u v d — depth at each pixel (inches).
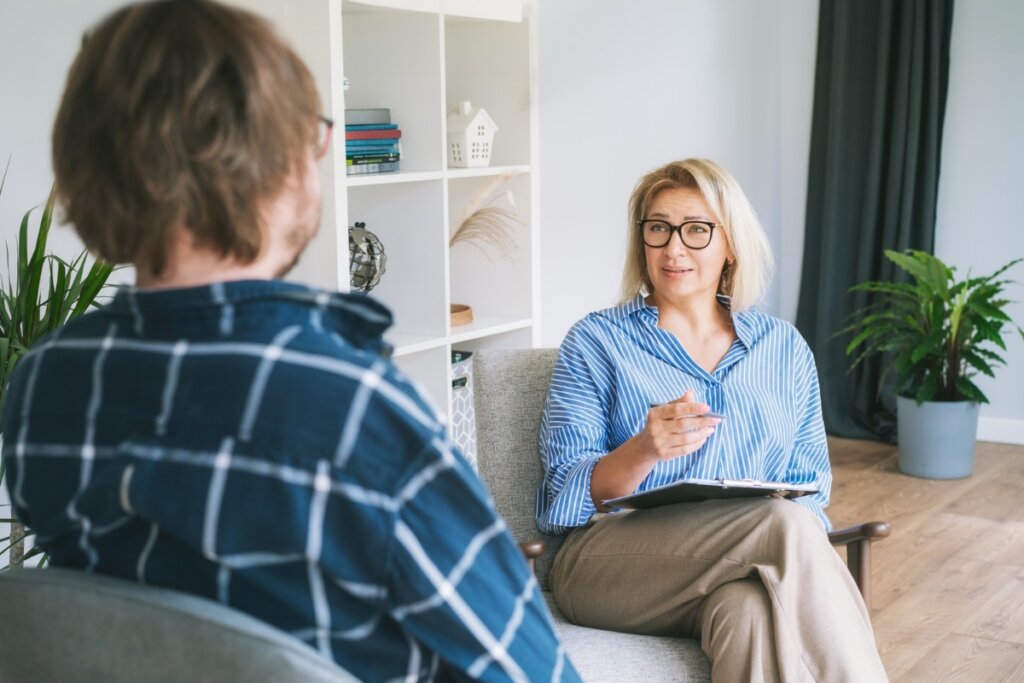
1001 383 191.2
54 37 98.7
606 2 189.3
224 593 30.6
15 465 32.9
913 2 181.2
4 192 96.3
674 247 85.5
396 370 31.3
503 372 88.6
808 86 199.9
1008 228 186.1
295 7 105.2
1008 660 111.7
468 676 31.9
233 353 29.9
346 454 29.2
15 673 32.8
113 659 30.9
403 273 124.1
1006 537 145.9
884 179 188.7
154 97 29.6
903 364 171.8
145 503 29.7
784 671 66.3
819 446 89.6
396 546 29.7
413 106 120.2
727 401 84.8
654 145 192.9
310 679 29.3
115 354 31.3
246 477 29.2
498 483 87.2
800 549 69.7
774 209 205.6
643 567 75.5
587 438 83.6
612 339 86.5
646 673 71.1
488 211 134.3
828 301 194.5
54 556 33.4
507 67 131.6
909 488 167.0
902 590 129.6
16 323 79.7
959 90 186.2
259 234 30.9
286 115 30.8
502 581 32.0
